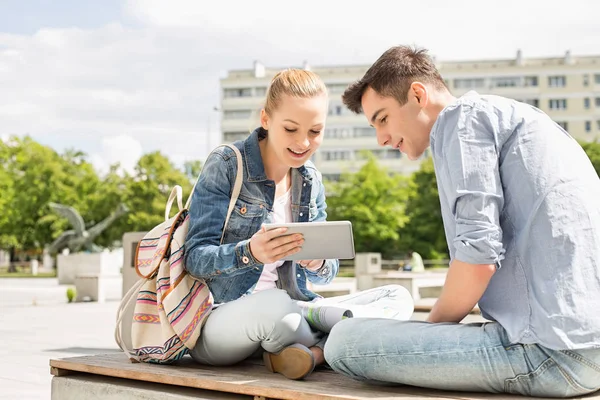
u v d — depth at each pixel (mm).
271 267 2723
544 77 60812
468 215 1866
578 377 1784
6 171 42219
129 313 2721
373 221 36438
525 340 1788
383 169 37969
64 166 41906
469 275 1846
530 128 1927
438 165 2018
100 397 2420
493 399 1820
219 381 2100
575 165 1909
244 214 2586
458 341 1864
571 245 1812
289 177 2791
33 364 4836
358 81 2268
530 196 1861
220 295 2627
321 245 2270
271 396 1969
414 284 10141
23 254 61812
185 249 2504
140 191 38344
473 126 1933
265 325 2264
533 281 1829
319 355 2361
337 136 61094
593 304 1781
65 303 13234
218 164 2557
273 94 2471
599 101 60531
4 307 12000
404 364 1927
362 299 2779
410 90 2133
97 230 27500
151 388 2299
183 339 2438
